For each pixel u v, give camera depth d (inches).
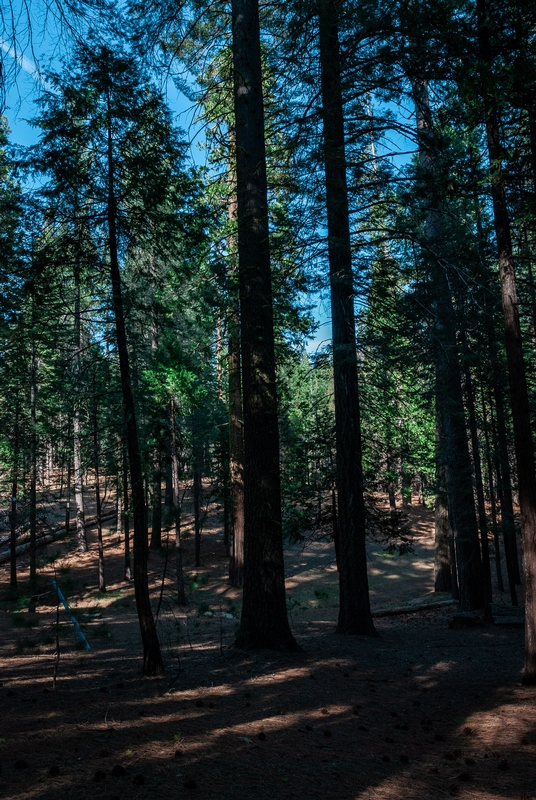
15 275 347.9
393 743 228.2
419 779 192.5
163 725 232.8
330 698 288.8
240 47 458.3
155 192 350.3
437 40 354.3
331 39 481.1
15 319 413.1
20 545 1306.6
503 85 305.1
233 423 979.3
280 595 412.5
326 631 556.7
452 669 360.2
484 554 570.9
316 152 476.1
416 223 489.4
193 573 1108.5
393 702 288.5
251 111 455.5
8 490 1151.0
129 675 334.3
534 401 615.8
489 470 675.4
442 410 620.1
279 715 255.9
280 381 702.5
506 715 260.1
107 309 359.3
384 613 719.7
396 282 530.0
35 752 192.1
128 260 386.9
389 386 581.0
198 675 335.0
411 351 567.2
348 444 513.3
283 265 567.2
